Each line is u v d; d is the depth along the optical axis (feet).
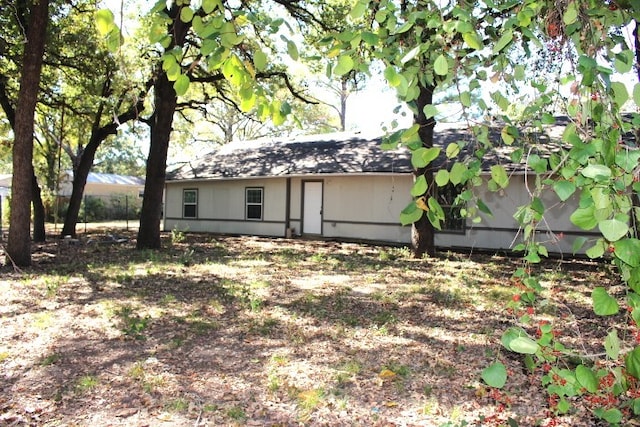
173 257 39.73
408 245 51.37
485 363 15.74
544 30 6.79
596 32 5.90
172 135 120.47
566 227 41.22
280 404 12.81
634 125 5.54
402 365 15.53
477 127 6.79
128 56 34.71
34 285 26.50
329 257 41.50
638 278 4.63
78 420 11.76
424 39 7.56
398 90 6.31
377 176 53.93
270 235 62.54
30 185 32.83
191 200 71.31
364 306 23.30
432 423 11.89
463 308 23.03
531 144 6.78
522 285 6.85
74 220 57.88
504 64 7.52
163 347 16.89
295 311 22.03
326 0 39.96
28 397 12.93
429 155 5.85
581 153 4.72
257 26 7.07
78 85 51.72
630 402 6.02
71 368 14.89
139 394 13.19
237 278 30.25
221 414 12.18
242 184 65.26
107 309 21.58
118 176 139.54
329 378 14.46
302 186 59.88
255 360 15.83
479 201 6.61
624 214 4.43
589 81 5.16
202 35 6.49
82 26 44.55
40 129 65.92
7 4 33.27
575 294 25.95
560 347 5.95
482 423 11.23
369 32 6.50
